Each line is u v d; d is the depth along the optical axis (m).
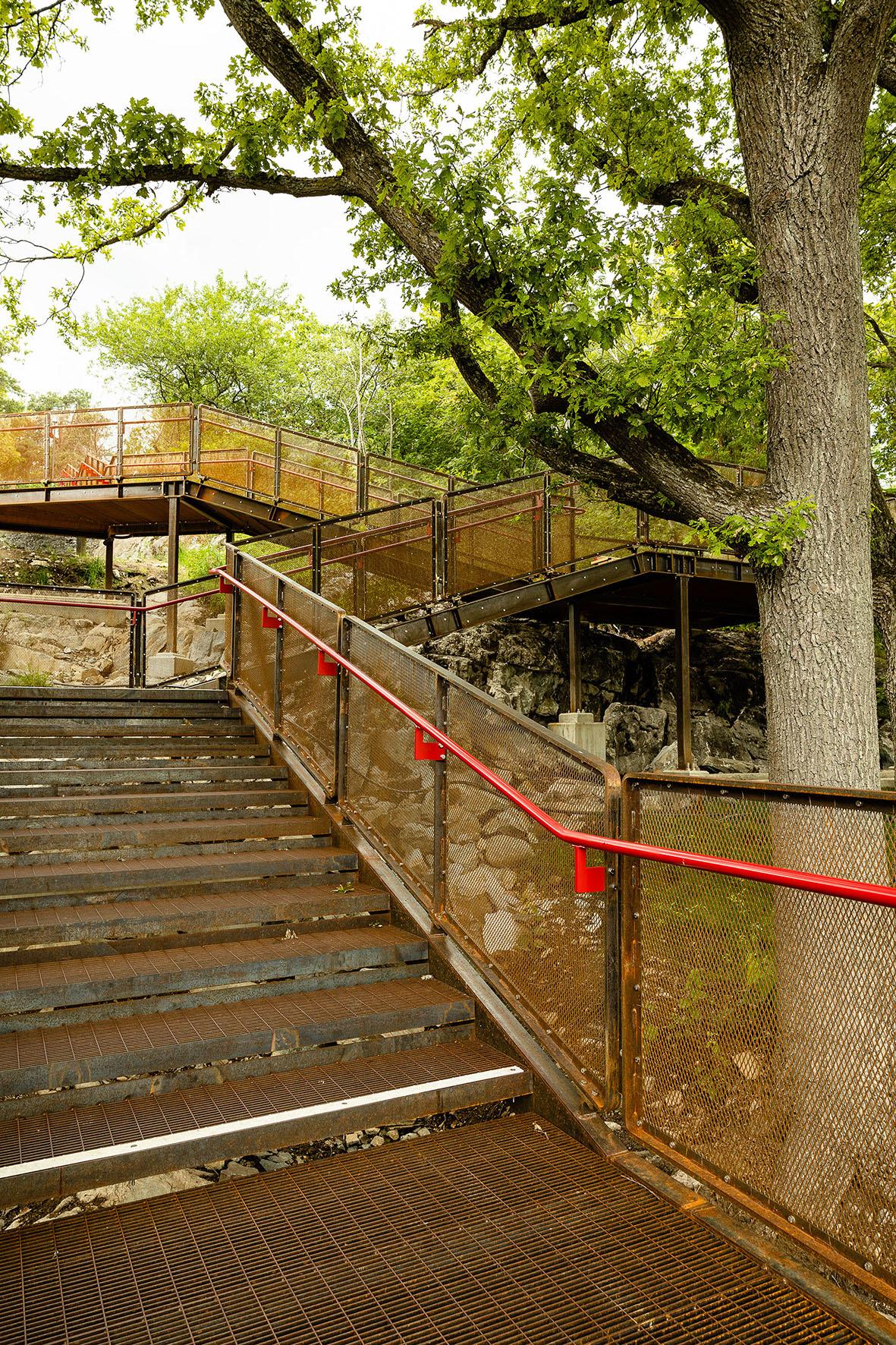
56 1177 2.74
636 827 3.20
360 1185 2.89
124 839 5.12
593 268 6.63
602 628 20.00
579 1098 3.37
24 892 4.43
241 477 15.45
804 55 5.82
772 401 6.15
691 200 7.70
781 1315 2.29
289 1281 2.39
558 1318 2.26
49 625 16.42
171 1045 3.39
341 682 5.80
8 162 8.39
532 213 7.13
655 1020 3.13
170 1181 3.09
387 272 9.42
